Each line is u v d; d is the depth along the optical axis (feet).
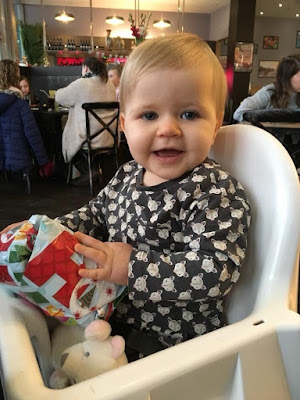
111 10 27.35
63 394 1.19
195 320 2.10
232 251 1.84
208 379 1.36
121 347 1.73
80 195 10.38
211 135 2.02
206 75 1.94
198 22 29.76
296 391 1.56
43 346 1.80
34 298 1.68
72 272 1.69
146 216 2.15
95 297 1.78
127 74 2.05
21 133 9.92
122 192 2.44
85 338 1.81
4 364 1.35
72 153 10.78
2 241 1.69
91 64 10.48
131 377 1.24
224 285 1.81
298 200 1.87
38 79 15.66
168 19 28.91
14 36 21.29
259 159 2.09
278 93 7.98
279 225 1.88
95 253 1.78
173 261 1.85
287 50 32.40
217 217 1.92
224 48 28.09
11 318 1.61
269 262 1.86
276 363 1.51
